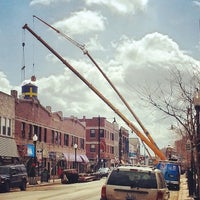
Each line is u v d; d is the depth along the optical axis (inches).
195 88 818.2
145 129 2255.2
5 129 2011.6
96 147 4040.4
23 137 2206.0
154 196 557.3
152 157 2258.9
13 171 1459.2
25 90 2576.3
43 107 2493.8
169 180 1658.5
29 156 2229.3
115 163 4488.2
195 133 858.8
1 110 1973.4
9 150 1988.2
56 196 1200.2
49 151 2583.7
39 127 2438.5
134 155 5265.8
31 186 1776.6
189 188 1141.7
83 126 3400.6
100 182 2271.2
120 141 4384.8
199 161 776.3
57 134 2751.0
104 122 4099.4
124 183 565.6
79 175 2245.3
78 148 3230.8
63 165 2847.0
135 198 557.9
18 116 2161.7
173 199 1141.1
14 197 1150.3
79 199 1102.4
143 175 567.8
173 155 2278.5
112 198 563.5
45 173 2110.0
